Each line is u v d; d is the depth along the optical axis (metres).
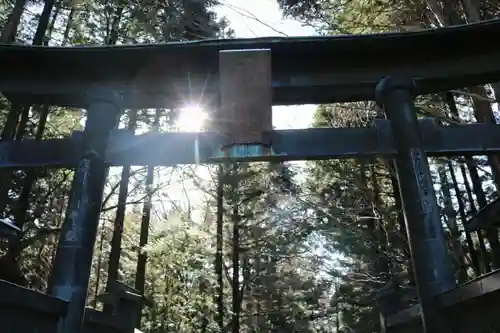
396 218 11.40
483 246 11.83
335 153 4.00
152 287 12.86
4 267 7.85
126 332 4.68
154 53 4.26
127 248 13.75
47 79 4.40
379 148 4.01
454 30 4.12
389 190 13.45
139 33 11.55
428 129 4.01
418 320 3.89
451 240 10.46
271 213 15.20
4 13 11.37
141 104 4.62
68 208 3.72
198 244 13.06
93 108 4.12
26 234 11.13
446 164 12.94
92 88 4.42
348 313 18.31
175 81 4.45
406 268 11.23
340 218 12.43
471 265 11.09
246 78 4.02
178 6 10.49
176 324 12.34
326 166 12.90
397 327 4.53
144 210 12.90
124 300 4.83
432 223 3.64
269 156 3.99
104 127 4.04
